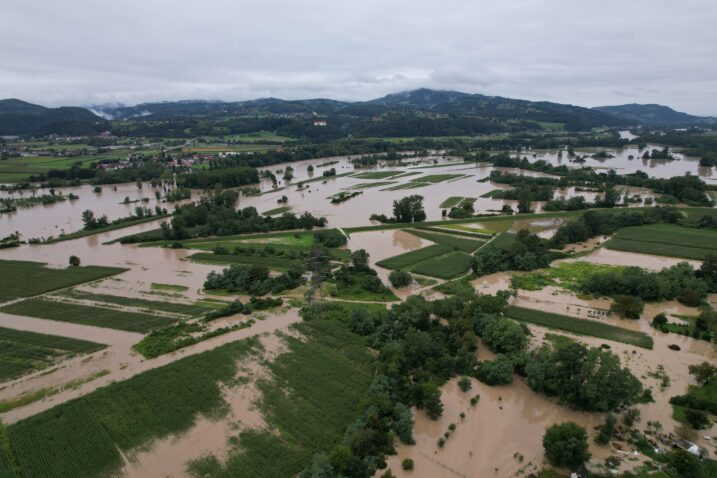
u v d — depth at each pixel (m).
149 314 109.94
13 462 64.94
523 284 126.62
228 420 73.06
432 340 91.19
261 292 120.19
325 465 61.09
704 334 97.31
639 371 86.31
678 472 61.91
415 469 64.25
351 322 102.00
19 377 84.75
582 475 61.69
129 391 79.62
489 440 70.06
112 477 62.22
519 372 85.88
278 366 87.50
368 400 75.00
